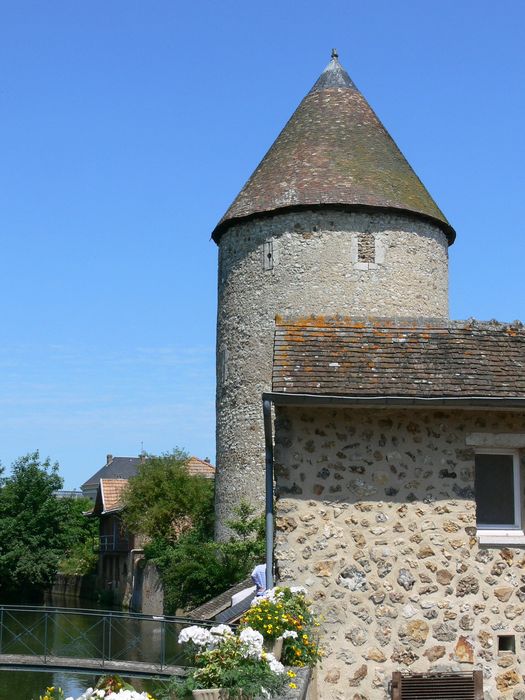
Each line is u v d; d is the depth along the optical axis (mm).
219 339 26797
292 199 24781
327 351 10398
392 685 9477
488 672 9641
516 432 10125
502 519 10164
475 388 9969
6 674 24938
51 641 19234
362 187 24812
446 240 26875
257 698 6781
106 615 18328
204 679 7012
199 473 47188
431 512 9891
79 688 22172
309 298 24531
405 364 10281
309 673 8211
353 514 9828
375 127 26469
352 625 9602
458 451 10023
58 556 50906
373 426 10008
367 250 24766
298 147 25844
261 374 25000
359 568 9727
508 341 10922
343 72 27438
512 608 9789
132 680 18438
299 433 9961
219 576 25188
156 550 37562
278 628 8430
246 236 25781
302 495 9844
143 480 42219
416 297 25078
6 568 49562
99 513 57844
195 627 7812
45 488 51438
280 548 9742
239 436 25438
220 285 26891
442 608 9703
